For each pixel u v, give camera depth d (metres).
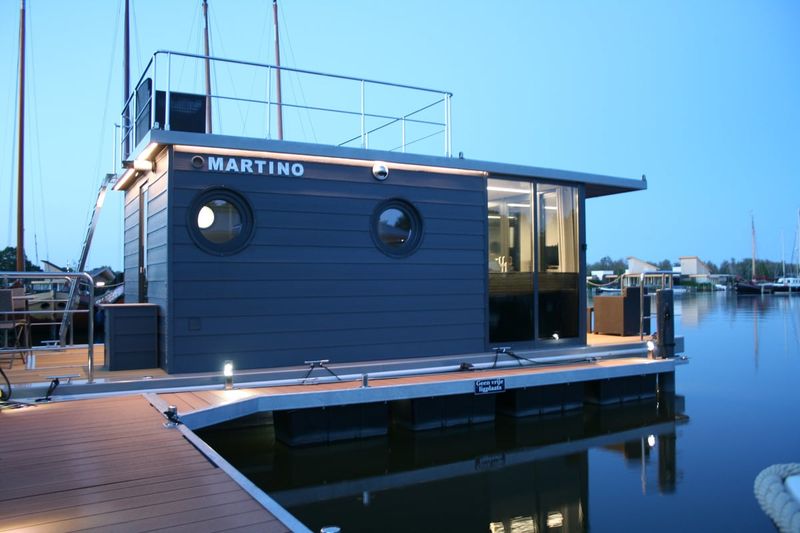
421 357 8.43
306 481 6.55
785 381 12.30
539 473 6.84
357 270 8.04
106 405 5.95
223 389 6.96
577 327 9.91
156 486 3.70
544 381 8.48
